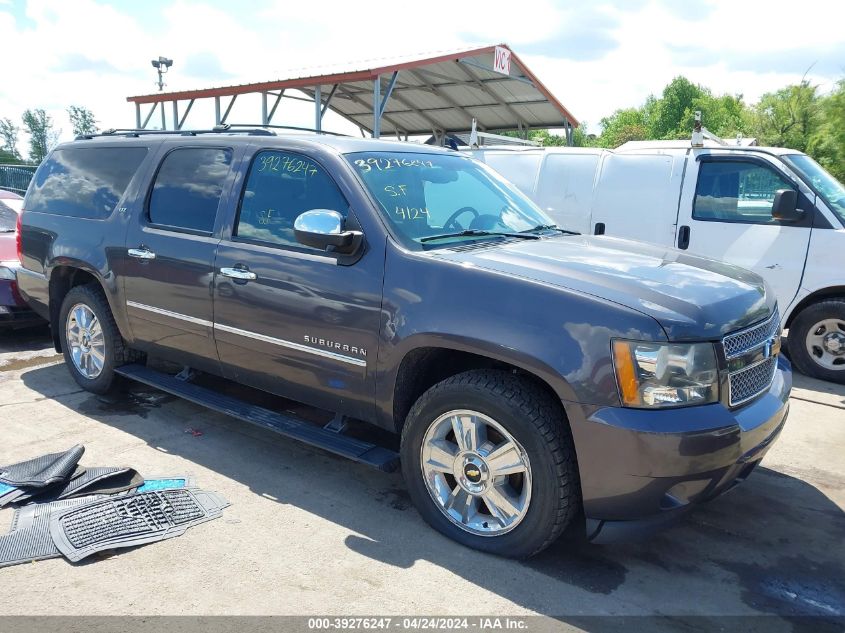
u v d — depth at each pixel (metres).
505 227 3.95
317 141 3.83
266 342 3.76
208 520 3.37
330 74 13.02
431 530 3.33
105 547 3.04
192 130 4.57
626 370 2.69
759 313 3.18
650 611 2.76
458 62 13.84
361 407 3.48
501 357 2.92
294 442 4.40
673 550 3.25
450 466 3.19
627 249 3.73
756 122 36.62
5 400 5.00
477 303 3.01
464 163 4.41
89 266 4.76
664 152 7.20
